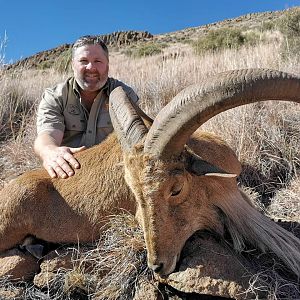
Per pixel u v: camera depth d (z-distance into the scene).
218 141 1.43
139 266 1.29
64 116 1.71
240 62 3.08
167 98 2.97
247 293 1.11
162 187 1.09
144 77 3.52
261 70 0.98
